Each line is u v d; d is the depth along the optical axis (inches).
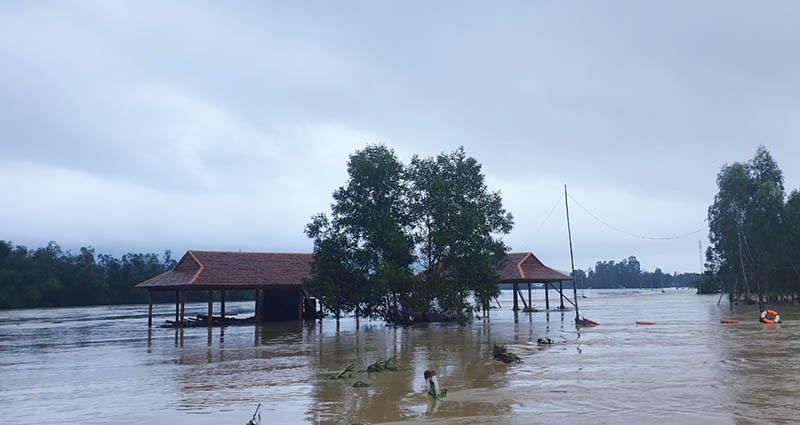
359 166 1601.9
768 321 1294.3
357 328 1528.1
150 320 1675.7
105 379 748.6
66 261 4603.8
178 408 556.4
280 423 485.4
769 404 486.9
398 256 1553.9
